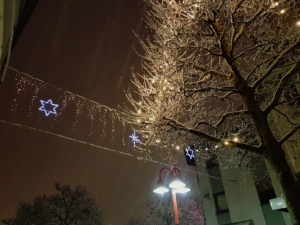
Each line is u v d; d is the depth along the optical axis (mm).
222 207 18234
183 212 25938
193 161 13438
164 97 8484
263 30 8141
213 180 19109
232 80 7668
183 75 7648
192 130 7672
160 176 12438
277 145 6648
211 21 7500
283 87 7074
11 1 4465
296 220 5836
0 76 5488
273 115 11898
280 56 6992
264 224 15414
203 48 7609
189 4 7555
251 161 16422
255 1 7754
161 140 8555
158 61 8555
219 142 7387
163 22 8438
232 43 7500
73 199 23469
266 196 15797
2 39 4777
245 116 9680
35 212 22094
